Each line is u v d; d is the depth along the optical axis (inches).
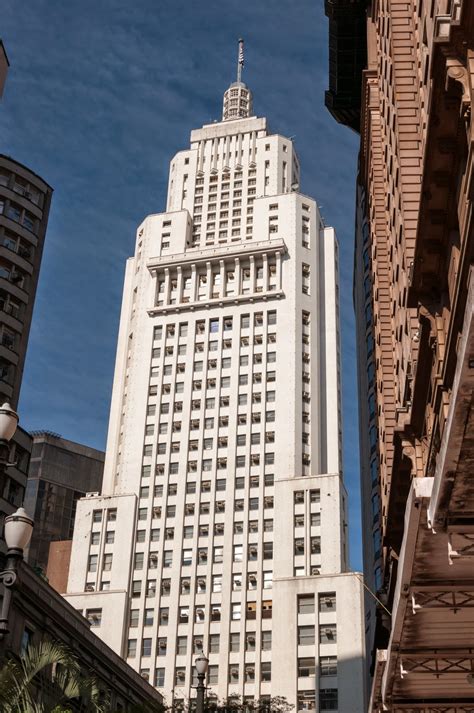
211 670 4566.9
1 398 3004.4
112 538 5059.1
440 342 1414.9
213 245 6274.6
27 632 2326.5
